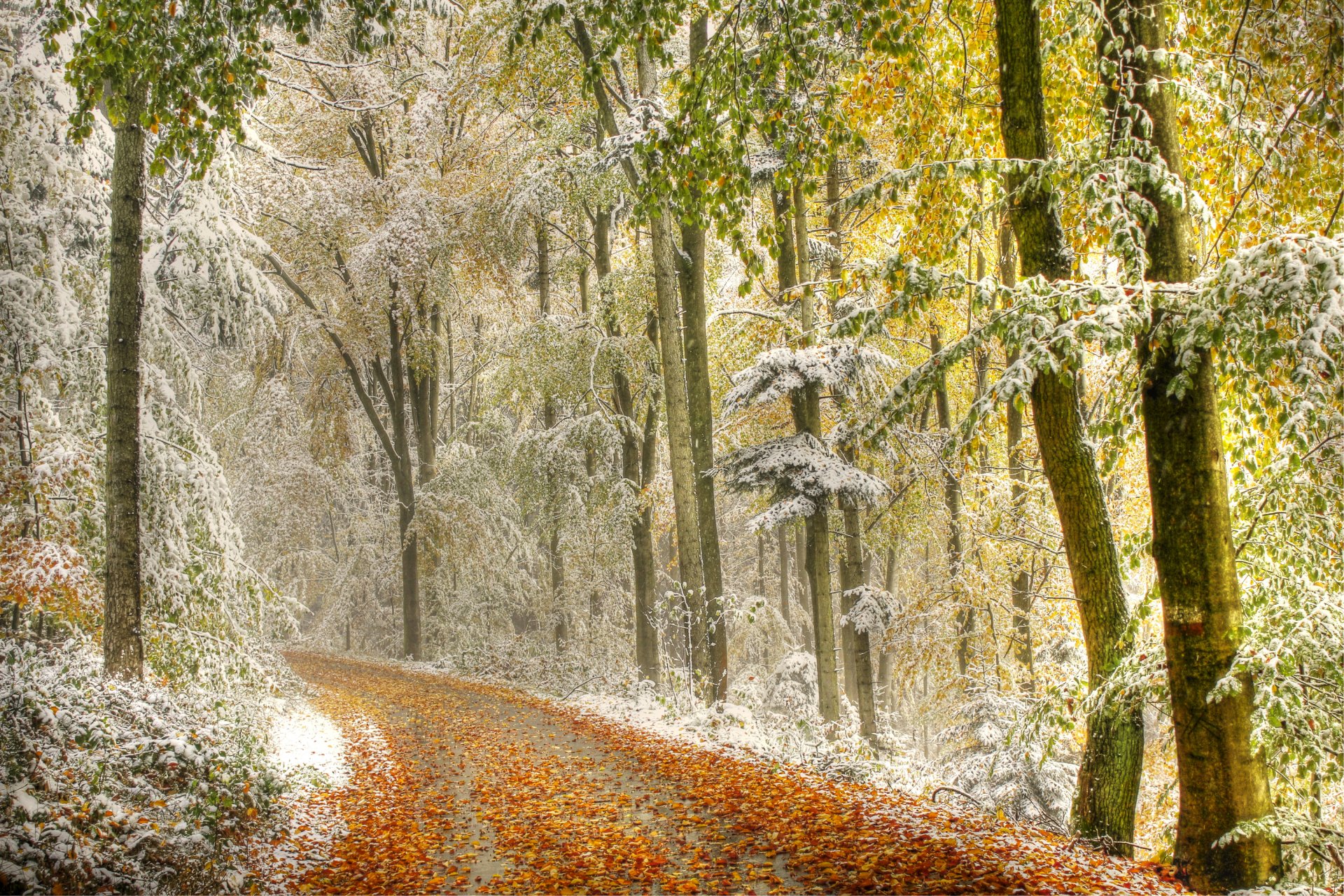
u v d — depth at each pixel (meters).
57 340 10.01
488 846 7.36
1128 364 7.14
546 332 19.62
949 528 16.64
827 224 17.73
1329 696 6.29
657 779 9.50
